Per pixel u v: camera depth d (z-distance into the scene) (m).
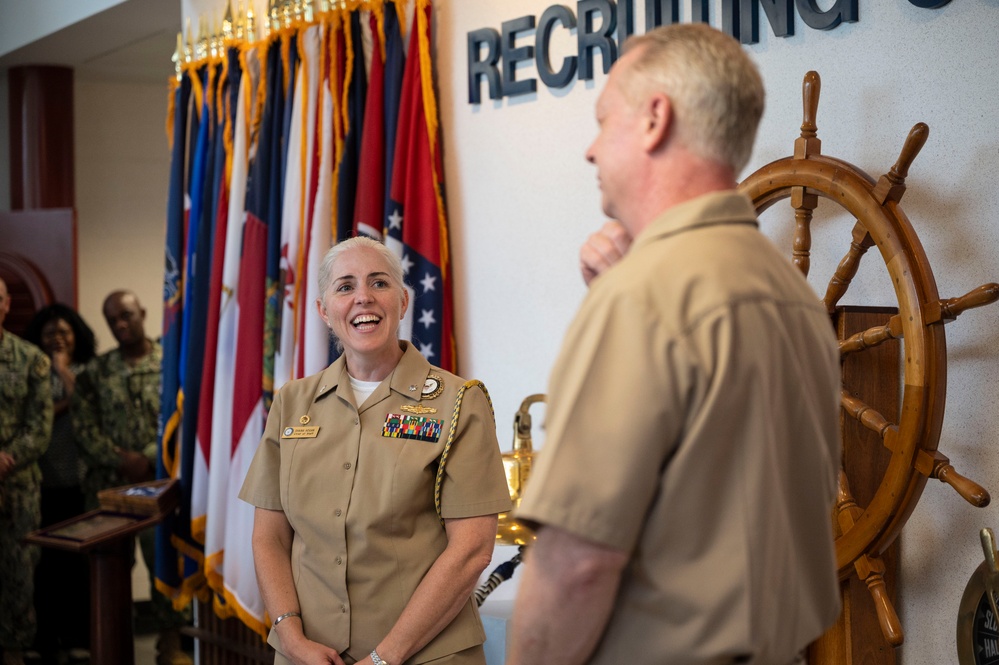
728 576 0.99
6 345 4.27
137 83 6.16
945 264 2.01
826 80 2.20
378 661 1.78
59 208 5.57
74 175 5.79
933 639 2.04
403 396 1.96
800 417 1.06
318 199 3.27
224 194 3.67
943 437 2.02
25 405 4.29
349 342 1.97
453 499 1.89
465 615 1.92
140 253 6.21
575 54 2.74
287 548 2.04
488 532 1.90
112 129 6.13
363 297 1.96
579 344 1.02
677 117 1.07
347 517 1.89
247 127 3.60
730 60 1.07
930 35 2.02
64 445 4.66
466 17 3.05
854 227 2.00
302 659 1.85
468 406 1.94
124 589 3.60
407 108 3.09
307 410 2.02
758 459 0.99
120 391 4.47
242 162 3.60
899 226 1.91
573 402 0.98
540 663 1.04
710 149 1.07
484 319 3.04
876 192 1.94
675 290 0.99
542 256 2.86
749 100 1.07
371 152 3.16
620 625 1.04
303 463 1.96
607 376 0.98
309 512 1.92
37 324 4.81
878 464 2.06
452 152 3.11
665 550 1.01
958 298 1.83
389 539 1.88
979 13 1.95
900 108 2.07
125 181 6.17
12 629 4.25
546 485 0.98
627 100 1.10
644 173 1.10
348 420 1.96
